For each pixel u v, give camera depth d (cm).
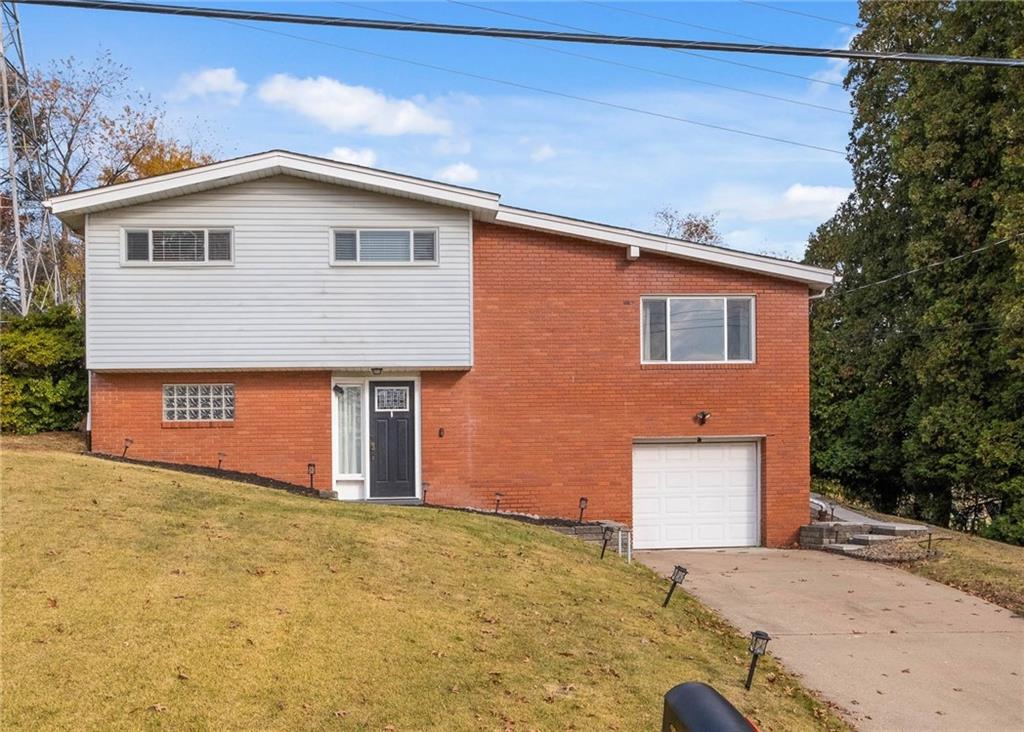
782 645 987
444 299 1597
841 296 2758
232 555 882
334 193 1575
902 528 1697
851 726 760
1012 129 2002
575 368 1669
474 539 1157
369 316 1582
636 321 1683
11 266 3150
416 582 905
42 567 770
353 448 1630
